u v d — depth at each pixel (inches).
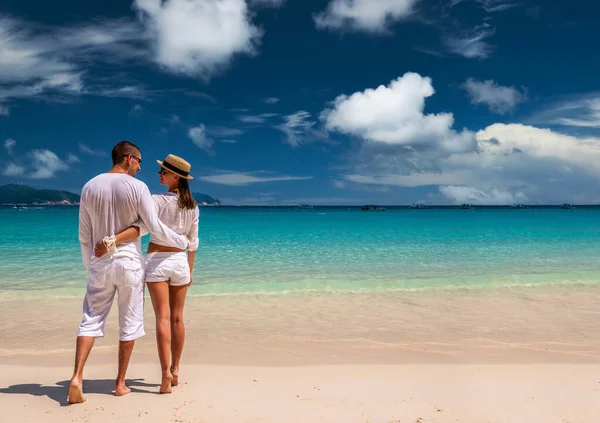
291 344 205.0
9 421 115.1
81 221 133.6
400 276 410.9
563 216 2513.5
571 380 155.6
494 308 280.4
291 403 131.3
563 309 278.2
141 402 130.5
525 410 126.6
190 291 329.1
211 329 231.5
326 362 178.9
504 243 733.3
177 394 138.6
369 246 679.1
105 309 135.2
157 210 143.7
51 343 206.1
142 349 195.9
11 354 188.1
